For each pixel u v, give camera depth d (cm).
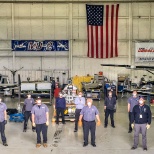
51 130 1040
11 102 1753
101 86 1953
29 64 2189
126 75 2131
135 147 811
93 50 2097
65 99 1176
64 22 2152
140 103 796
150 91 1501
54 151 795
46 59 2189
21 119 1192
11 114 1216
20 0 2100
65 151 795
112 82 2036
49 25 2153
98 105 1662
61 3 2070
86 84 1873
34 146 845
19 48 2130
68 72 2192
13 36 2141
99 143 875
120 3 2123
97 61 2177
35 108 828
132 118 805
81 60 2180
